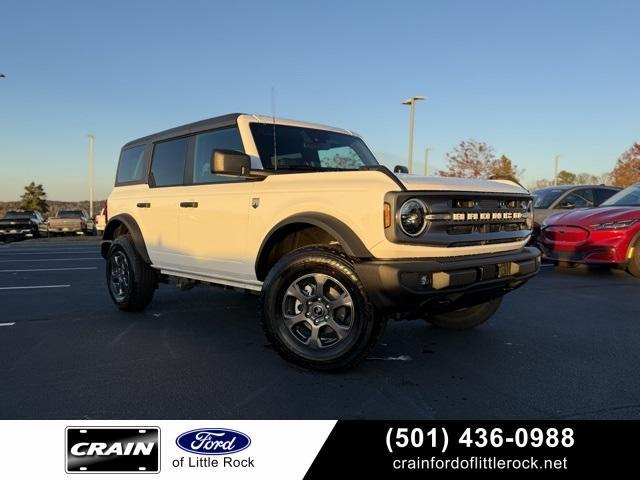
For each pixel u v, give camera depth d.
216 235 4.84
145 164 6.06
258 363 4.24
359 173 3.83
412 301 3.60
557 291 7.46
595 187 12.38
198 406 3.38
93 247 20.53
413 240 3.63
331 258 3.79
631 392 3.60
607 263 8.52
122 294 6.24
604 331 5.23
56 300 7.09
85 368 4.14
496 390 3.64
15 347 4.73
